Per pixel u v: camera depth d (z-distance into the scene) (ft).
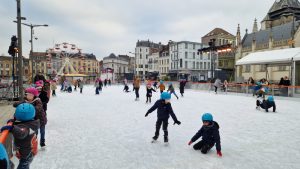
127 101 55.42
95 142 20.43
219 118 32.73
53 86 69.82
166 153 17.56
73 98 63.52
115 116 33.86
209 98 64.03
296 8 175.73
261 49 139.33
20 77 29.58
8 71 290.35
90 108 42.70
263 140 21.24
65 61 197.36
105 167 14.79
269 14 192.34
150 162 15.70
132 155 17.10
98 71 352.69
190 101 55.83
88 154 17.25
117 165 15.15
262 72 134.31
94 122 29.37
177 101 55.88
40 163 15.35
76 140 21.01
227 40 233.76
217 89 87.40
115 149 18.48
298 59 66.54
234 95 74.43
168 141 20.79
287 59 69.67
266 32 153.07
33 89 16.16
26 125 9.86
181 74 182.29
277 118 32.81
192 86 104.32
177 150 18.28
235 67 157.99
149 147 19.04
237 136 22.67
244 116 34.37
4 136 8.24
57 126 26.94
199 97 67.15
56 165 15.03
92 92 89.97
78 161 15.79
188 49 226.38
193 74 223.30
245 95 73.56
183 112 38.04
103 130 24.97
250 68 143.43
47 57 200.03
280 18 178.29
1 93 53.21
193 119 31.58
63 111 38.86
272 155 17.13
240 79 145.89
